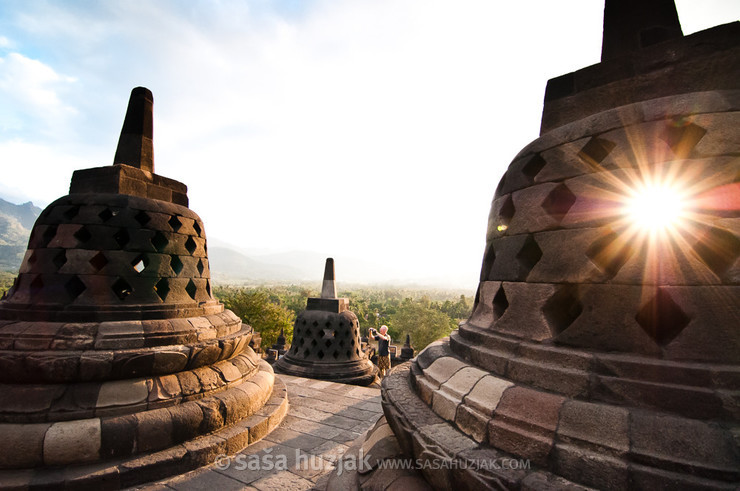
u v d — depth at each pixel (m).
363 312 74.38
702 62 3.15
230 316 6.75
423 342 58.12
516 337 3.19
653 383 2.38
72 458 4.10
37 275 5.28
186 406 4.93
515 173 3.78
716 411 2.19
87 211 5.50
